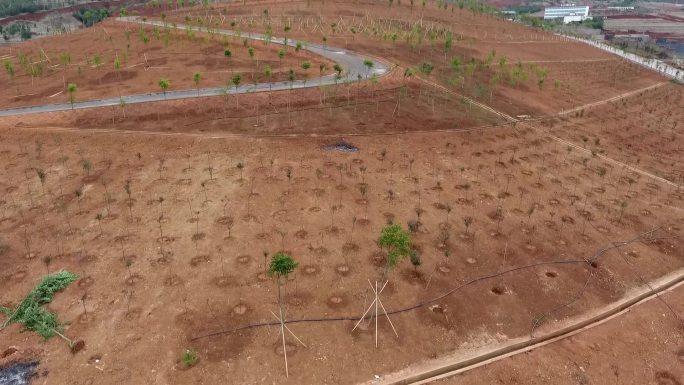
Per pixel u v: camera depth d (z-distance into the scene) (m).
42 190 37.09
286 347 23.41
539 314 26.88
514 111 60.72
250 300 26.19
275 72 66.25
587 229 35.62
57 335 23.70
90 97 57.22
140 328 24.14
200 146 42.84
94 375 21.58
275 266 22.69
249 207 34.56
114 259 29.08
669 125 65.69
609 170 46.88
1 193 36.84
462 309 26.64
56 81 66.31
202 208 34.34
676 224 37.62
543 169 45.00
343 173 39.72
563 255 32.12
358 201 36.09
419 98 59.28
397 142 46.06
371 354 23.39
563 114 63.31
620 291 29.44
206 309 25.42
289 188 37.16
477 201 37.81
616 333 25.97
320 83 61.22
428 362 23.23
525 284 29.03
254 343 23.55
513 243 32.84
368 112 52.94
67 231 31.89
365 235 32.22
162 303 25.72
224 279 27.55
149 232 31.67
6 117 49.56
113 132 45.72
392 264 26.73
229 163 40.41
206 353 22.86
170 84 61.62
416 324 25.34
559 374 23.16
